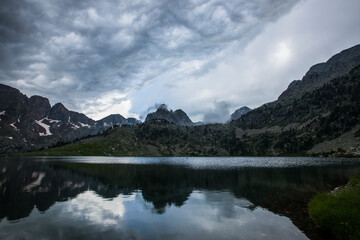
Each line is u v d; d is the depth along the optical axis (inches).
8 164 5546.3
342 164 5467.5
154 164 6254.9
